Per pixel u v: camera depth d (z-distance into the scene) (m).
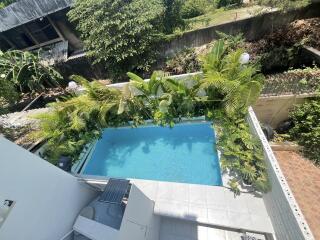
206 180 5.85
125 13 9.12
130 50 9.41
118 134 8.11
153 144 7.39
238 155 5.29
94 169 7.07
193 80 7.06
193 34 9.96
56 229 3.45
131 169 6.83
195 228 5.23
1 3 13.88
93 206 4.08
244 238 4.52
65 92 11.28
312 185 5.33
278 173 4.17
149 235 4.59
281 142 6.57
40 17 11.99
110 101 7.53
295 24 8.52
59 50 13.33
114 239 3.07
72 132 7.59
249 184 5.06
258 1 9.12
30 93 12.06
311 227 4.56
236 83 5.75
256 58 8.75
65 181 3.86
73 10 9.82
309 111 6.17
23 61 11.47
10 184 2.77
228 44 8.94
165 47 10.41
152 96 7.66
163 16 10.58
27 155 3.12
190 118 7.28
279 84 6.64
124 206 3.80
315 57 7.94
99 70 12.36
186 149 6.87
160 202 5.19
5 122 8.41
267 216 4.51
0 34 13.55
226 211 4.73
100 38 9.55
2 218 2.61
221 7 14.48
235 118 6.23
